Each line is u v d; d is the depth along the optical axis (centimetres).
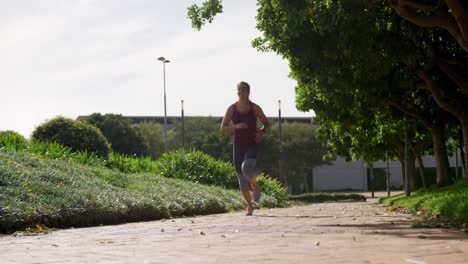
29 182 1275
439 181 2511
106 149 4441
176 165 3020
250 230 846
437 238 646
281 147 7188
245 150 1228
